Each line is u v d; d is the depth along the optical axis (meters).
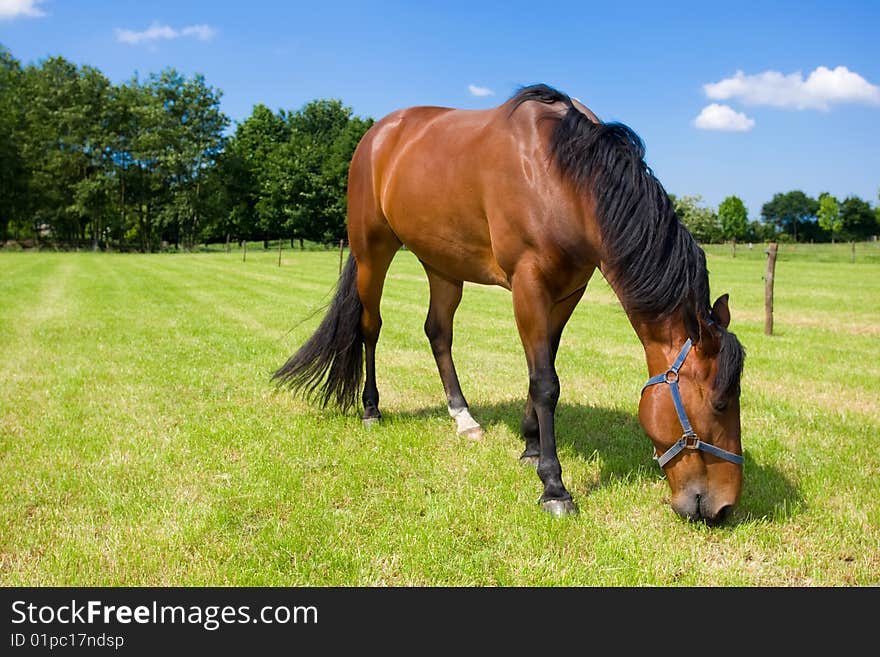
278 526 3.06
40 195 52.25
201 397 5.58
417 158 4.00
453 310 4.74
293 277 21.72
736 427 2.74
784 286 18.97
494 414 5.04
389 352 8.03
